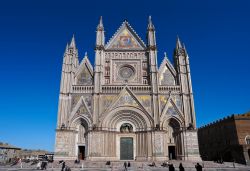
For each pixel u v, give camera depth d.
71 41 68.12
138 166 51.03
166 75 66.50
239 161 61.41
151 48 67.44
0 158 92.94
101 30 69.44
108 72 66.50
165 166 50.88
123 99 63.06
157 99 62.41
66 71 64.50
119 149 60.94
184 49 67.88
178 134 61.06
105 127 60.44
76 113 61.44
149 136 60.00
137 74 66.50
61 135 58.59
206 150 82.56
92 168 48.19
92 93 62.94
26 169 47.75
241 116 65.00
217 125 74.38
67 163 53.72
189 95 63.12
